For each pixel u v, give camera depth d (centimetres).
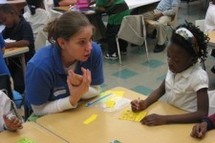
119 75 402
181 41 150
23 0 418
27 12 379
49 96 169
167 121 149
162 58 454
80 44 151
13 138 142
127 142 136
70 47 153
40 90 163
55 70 163
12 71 324
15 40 328
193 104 161
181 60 155
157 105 167
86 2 467
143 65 432
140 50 490
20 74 321
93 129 147
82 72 168
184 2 780
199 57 159
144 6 512
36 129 148
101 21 488
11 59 325
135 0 508
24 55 320
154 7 526
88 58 168
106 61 451
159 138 138
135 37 441
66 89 170
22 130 148
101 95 181
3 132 147
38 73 160
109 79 391
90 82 170
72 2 500
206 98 155
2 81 208
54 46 165
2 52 264
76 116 159
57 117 159
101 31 487
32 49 326
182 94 162
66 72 166
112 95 180
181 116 150
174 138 137
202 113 151
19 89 317
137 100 168
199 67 162
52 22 160
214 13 332
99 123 152
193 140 135
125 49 473
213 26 331
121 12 442
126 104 169
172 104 168
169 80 169
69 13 154
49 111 166
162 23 477
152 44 511
